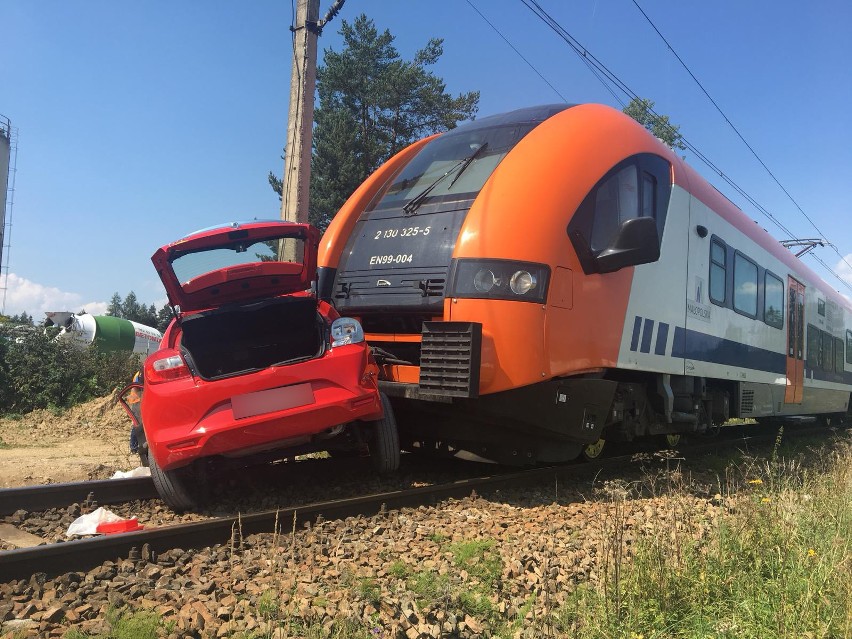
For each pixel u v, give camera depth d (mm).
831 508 5062
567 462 7613
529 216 5820
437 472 6871
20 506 4922
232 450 4871
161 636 2947
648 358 7207
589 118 6824
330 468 6645
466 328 5461
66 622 3082
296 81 10078
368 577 3676
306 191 9898
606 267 6164
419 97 35781
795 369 12516
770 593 3586
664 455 7895
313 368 5047
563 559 4211
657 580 3568
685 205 8141
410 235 6465
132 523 4527
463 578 3752
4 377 13422
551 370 5750
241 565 3900
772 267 11391
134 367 15031
